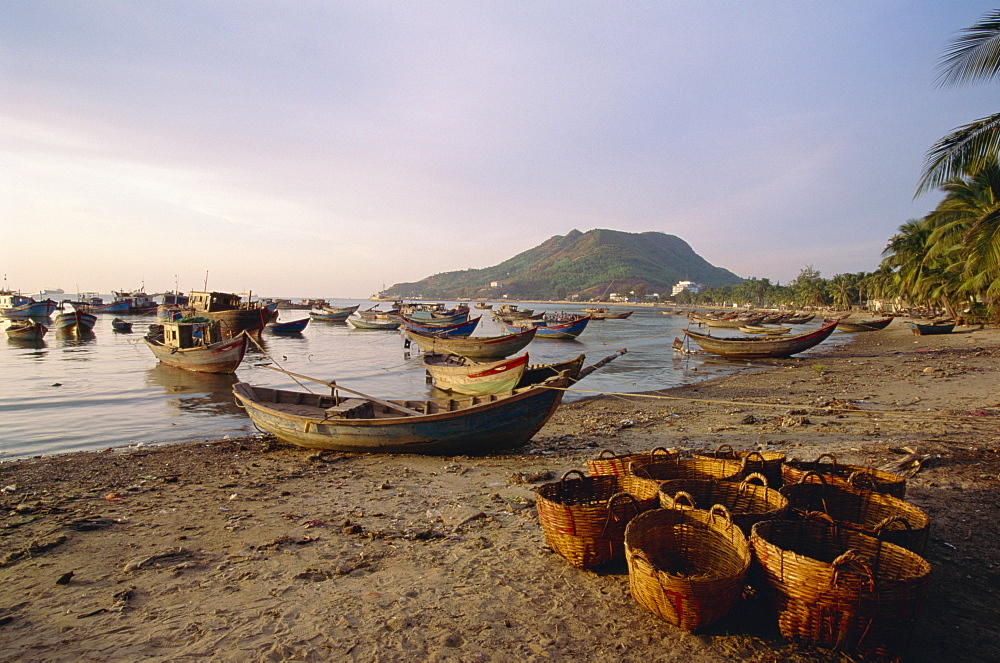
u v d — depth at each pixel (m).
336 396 15.04
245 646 4.70
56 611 5.35
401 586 5.79
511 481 10.03
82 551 6.94
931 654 4.44
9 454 13.92
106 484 10.42
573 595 5.49
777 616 4.60
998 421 13.64
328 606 5.37
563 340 51.81
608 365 33.34
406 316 67.69
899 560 4.79
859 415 15.66
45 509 8.71
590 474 8.47
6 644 4.74
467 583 5.82
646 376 28.72
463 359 24.81
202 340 30.92
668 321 100.00
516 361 19.55
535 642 4.70
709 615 4.57
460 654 4.55
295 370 31.27
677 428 15.26
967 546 6.39
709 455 8.41
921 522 5.43
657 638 4.66
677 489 6.44
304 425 12.85
